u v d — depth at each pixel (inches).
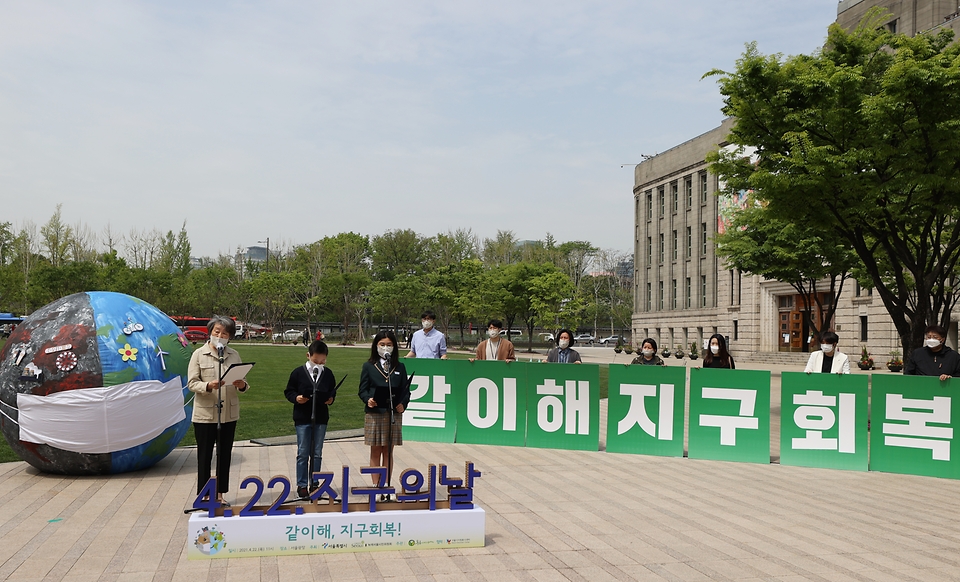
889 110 508.1
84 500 298.8
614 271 4010.8
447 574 212.7
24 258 2763.3
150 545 237.3
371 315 3164.4
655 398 437.4
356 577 208.5
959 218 566.6
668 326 2304.4
